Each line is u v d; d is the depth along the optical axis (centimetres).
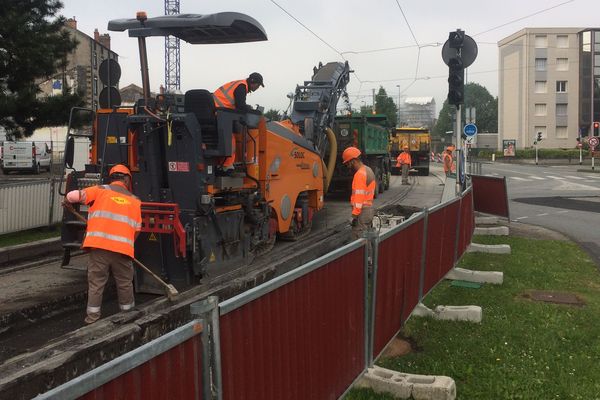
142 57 689
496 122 12475
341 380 386
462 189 1298
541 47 6512
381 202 1620
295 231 970
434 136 11025
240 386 268
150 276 631
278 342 302
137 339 480
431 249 645
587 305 671
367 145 1759
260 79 776
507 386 443
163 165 641
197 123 625
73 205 675
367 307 430
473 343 538
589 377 461
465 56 1100
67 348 432
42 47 1173
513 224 1405
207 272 631
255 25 740
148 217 597
